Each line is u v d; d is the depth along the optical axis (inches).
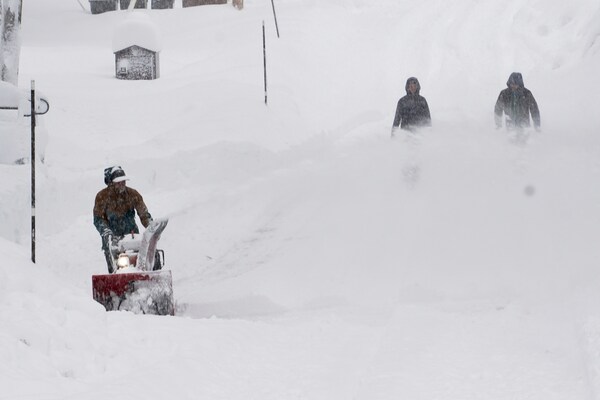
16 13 2036.2
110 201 1259.8
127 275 1037.2
